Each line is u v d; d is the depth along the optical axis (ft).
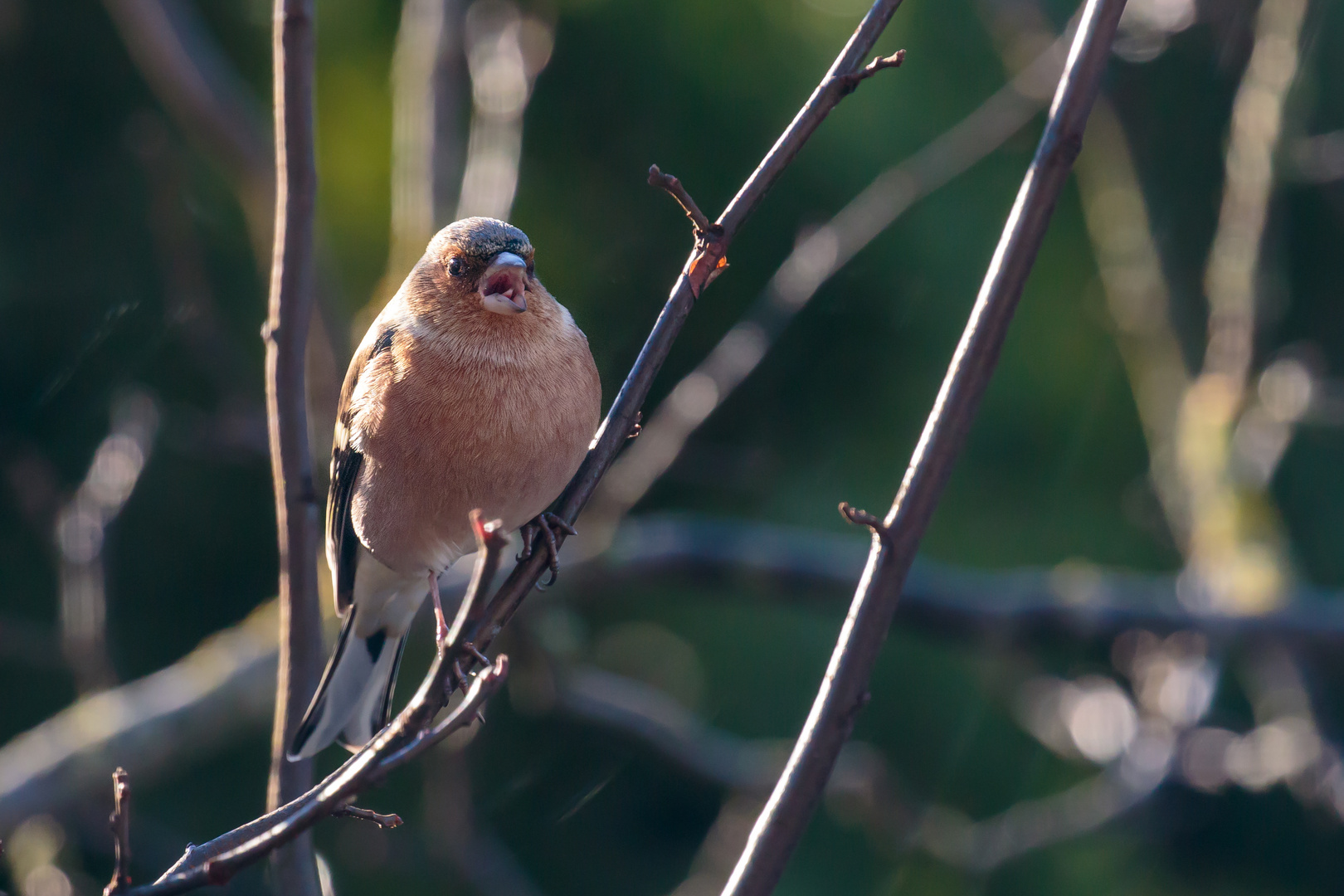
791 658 42.75
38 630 36.14
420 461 18.25
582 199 41.68
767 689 42.70
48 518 35.68
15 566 42.19
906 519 13.66
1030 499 43.16
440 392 17.99
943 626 34.50
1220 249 35.60
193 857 12.08
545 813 41.42
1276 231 34.76
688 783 44.06
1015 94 31.40
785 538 34.24
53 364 42.29
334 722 20.80
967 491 43.27
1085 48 14.07
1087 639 33.76
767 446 43.52
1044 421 43.45
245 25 44.01
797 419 43.55
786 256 42.45
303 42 17.54
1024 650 34.50
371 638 21.58
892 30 42.47
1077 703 34.63
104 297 42.45
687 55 41.81
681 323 15.60
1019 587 34.58
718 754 34.83
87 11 42.47
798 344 43.04
